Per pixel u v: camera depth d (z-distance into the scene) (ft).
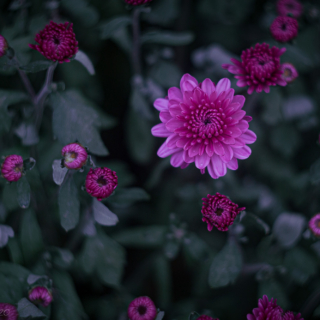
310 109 1.96
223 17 2.03
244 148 1.51
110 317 1.84
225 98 1.51
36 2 1.81
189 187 1.99
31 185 1.61
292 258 1.74
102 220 1.59
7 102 1.62
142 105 1.86
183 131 1.51
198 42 2.06
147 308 1.55
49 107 1.84
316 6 1.83
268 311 1.58
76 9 1.84
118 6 1.90
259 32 2.04
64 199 1.56
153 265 1.88
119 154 2.19
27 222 1.65
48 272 1.67
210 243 1.96
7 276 1.61
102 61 2.02
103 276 1.71
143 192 1.64
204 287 1.87
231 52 2.06
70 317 1.65
